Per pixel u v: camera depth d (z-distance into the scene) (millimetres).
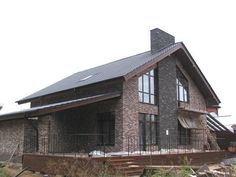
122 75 17969
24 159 16859
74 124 20078
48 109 16125
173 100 22500
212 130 27422
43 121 18250
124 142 18562
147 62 19609
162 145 20953
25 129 17906
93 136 20094
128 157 15133
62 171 14383
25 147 17734
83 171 13539
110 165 13938
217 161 21750
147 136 20250
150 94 21094
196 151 20781
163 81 21891
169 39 23391
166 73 22266
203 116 25531
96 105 20172
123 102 18891
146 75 21031
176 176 10672
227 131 28609
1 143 19469
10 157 18234
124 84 19125
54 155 15508
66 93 21812
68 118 19672
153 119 20953
